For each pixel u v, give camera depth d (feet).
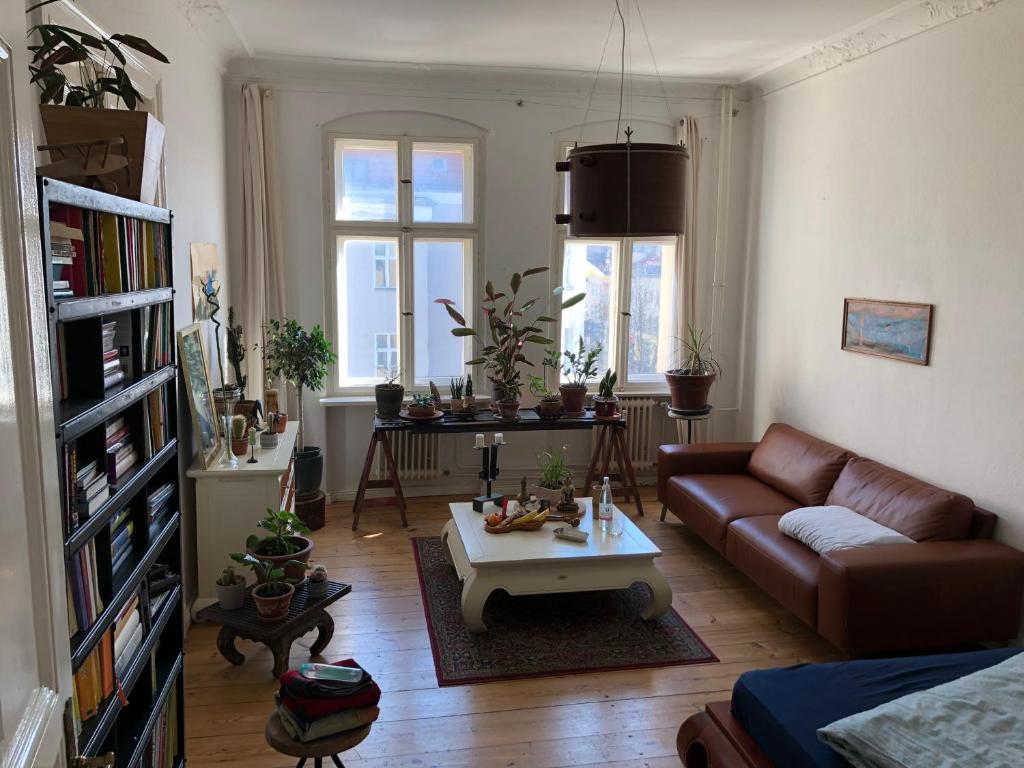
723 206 20.18
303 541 12.50
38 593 3.84
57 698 3.98
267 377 18.07
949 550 11.68
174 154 12.73
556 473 15.05
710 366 20.31
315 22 14.69
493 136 19.06
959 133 12.97
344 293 19.24
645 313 20.70
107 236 6.49
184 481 12.89
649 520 18.74
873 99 15.21
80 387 6.17
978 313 12.62
